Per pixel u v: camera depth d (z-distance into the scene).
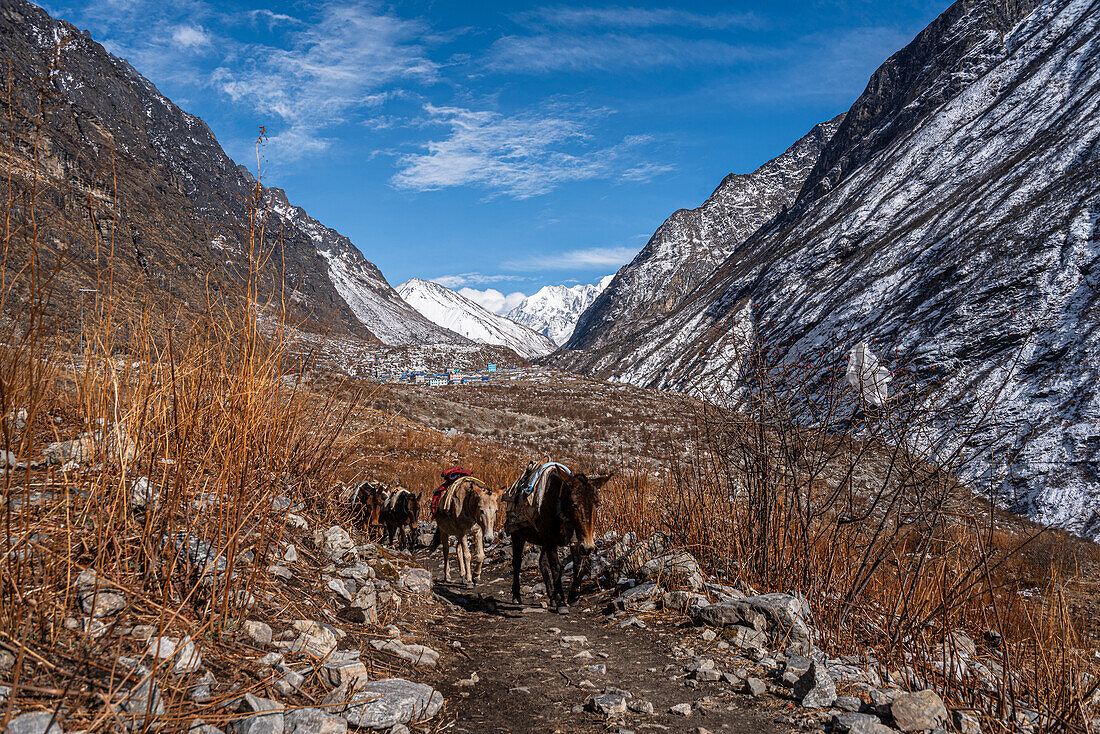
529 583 8.99
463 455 26.58
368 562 6.65
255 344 4.54
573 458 28.58
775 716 4.27
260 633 3.96
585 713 4.22
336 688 3.67
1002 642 5.09
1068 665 4.48
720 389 7.73
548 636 6.16
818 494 7.03
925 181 186.75
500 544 11.50
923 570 6.09
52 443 4.13
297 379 6.12
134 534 4.04
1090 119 141.62
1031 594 6.68
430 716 3.79
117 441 4.12
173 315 4.21
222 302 4.38
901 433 5.90
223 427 4.32
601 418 66.94
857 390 6.18
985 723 4.36
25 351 3.06
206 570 4.02
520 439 50.78
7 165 2.85
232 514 4.17
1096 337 65.62
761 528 7.52
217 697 3.15
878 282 131.62
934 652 5.25
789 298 168.25
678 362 188.12
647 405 84.69
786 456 7.20
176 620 3.58
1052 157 136.50
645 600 7.03
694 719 4.18
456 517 8.55
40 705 2.60
